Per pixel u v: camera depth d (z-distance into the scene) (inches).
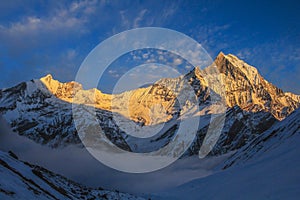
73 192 1128.2
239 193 1239.5
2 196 561.3
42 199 709.9
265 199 1003.9
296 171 1138.7
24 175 837.8
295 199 889.5
